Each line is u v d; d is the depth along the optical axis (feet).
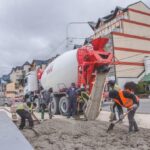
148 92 140.67
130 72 158.40
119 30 170.91
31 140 26.68
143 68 163.32
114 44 156.35
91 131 30.04
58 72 53.72
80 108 45.93
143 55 165.07
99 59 43.29
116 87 34.68
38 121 37.32
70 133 29.60
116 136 27.30
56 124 34.45
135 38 163.73
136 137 26.32
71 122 35.88
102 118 44.73
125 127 31.94
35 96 67.26
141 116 43.75
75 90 46.09
